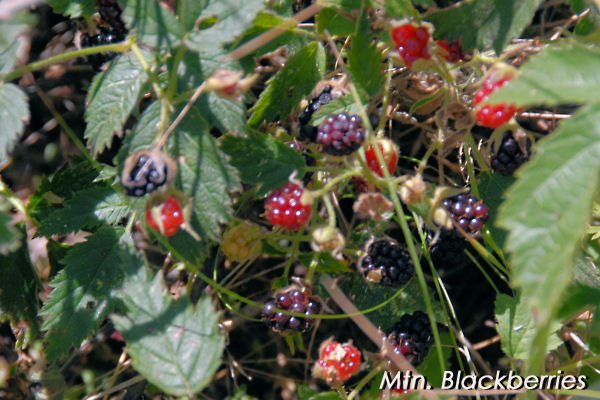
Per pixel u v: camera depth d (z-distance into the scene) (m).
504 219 0.40
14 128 0.44
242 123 0.45
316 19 0.46
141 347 0.43
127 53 0.45
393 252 0.47
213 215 0.44
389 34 0.45
